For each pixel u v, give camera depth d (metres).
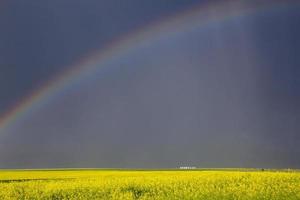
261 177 31.83
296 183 28.58
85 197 27.23
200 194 25.41
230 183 29.50
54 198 28.03
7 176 49.31
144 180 32.81
